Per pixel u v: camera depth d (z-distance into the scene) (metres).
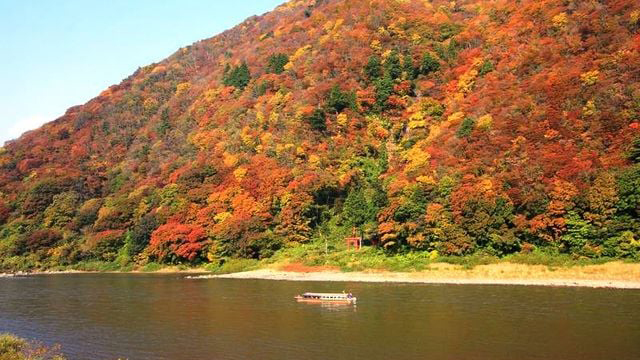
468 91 116.44
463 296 63.62
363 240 98.06
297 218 103.19
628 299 57.28
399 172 104.00
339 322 52.12
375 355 40.59
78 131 176.62
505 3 138.50
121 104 186.62
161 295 73.69
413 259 86.25
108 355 43.31
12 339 34.44
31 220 134.38
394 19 151.00
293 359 40.31
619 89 87.69
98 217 132.50
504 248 80.44
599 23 103.38
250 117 135.62
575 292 62.78
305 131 121.25
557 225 76.25
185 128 155.25
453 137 102.19
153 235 114.69
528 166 83.81
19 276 112.50
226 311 59.72
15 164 158.38
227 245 105.00
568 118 88.69
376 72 132.25
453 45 134.12
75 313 61.78
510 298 60.91
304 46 155.25
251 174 114.88
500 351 40.19
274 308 60.66
